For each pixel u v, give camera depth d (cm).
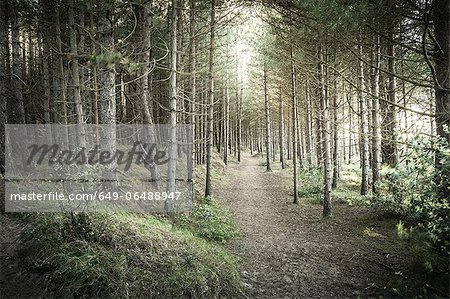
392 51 872
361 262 795
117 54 610
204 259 682
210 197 1345
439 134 645
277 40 1246
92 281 516
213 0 1188
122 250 613
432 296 552
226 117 2948
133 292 532
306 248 906
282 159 2778
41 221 659
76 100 964
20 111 1346
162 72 1728
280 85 1895
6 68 1546
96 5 874
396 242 914
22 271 563
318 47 989
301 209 1367
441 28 618
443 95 616
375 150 1335
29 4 1091
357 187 1764
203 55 1630
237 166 2959
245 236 1016
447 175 612
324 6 611
